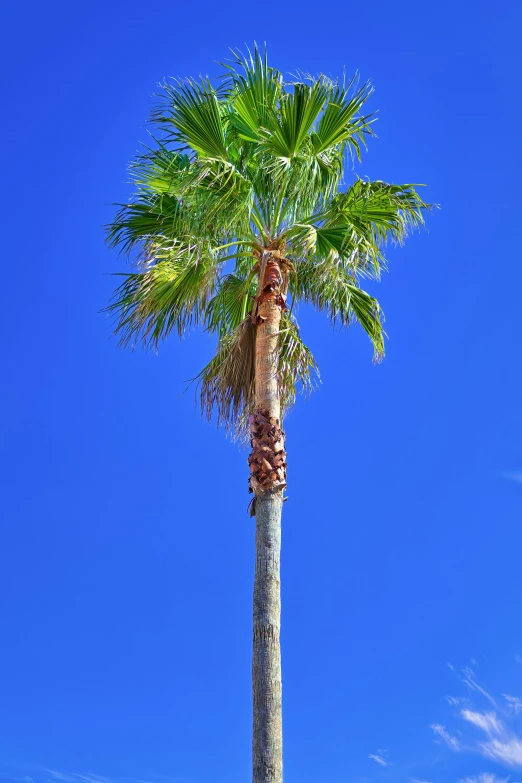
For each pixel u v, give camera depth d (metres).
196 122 12.70
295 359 12.86
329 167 12.79
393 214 13.17
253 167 13.16
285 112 12.40
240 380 12.88
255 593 11.26
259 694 10.69
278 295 12.84
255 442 12.05
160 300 13.28
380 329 14.12
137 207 13.37
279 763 10.38
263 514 11.65
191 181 12.20
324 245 12.94
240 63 13.05
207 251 12.77
